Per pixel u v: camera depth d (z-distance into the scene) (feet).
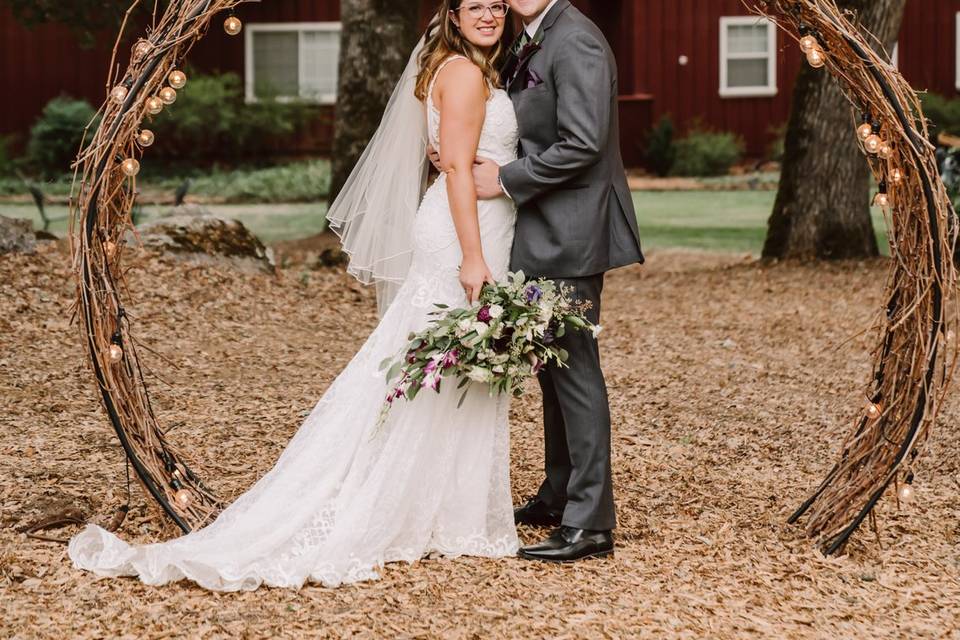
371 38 40.19
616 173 12.07
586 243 11.75
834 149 37.58
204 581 10.93
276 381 20.95
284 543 11.34
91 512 13.16
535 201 11.92
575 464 12.03
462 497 11.99
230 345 23.72
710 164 71.72
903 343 12.25
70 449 15.80
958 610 10.92
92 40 41.86
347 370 12.19
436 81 11.98
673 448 17.19
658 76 75.05
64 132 64.90
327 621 10.15
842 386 21.85
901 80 11.83
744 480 15.49
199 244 29.76
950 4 72.08
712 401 20.61
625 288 35.47
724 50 74.49
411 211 12.81
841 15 11.83
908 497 12.16
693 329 28.14
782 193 38.78
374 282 13.32
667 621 10.28
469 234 11.67
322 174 61.93
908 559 12.33
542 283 11.37
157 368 21.18
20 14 41.09
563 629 10.03
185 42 11.81
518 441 17.01
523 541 12.69
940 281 11.72
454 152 11.71
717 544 12.53
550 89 11.75
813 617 10.61
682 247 45.62
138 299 25.68
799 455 17.19
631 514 13.64
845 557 12.29
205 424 17.49
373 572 11.34
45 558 11.62
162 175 65.16
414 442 11.74
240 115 69.62
